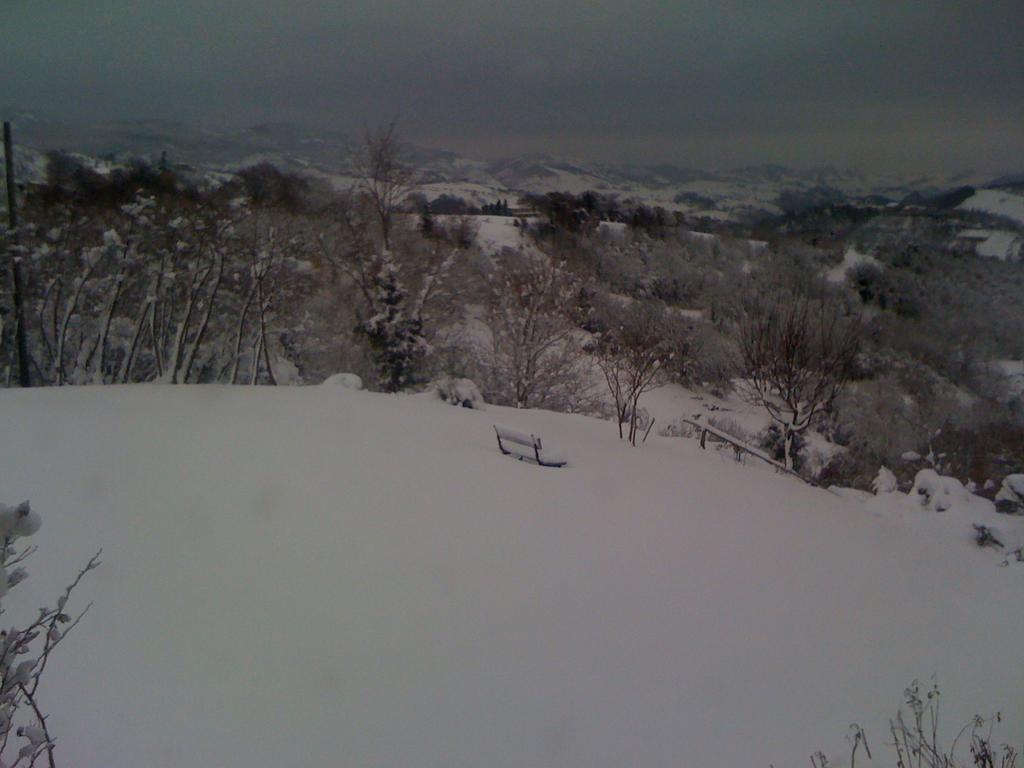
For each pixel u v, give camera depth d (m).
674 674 4.66
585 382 24.70
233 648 4.36
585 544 6.53
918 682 5.06
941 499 11.55
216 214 22.88
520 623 5.02
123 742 3.54
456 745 3.81
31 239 20.38
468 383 14.09
